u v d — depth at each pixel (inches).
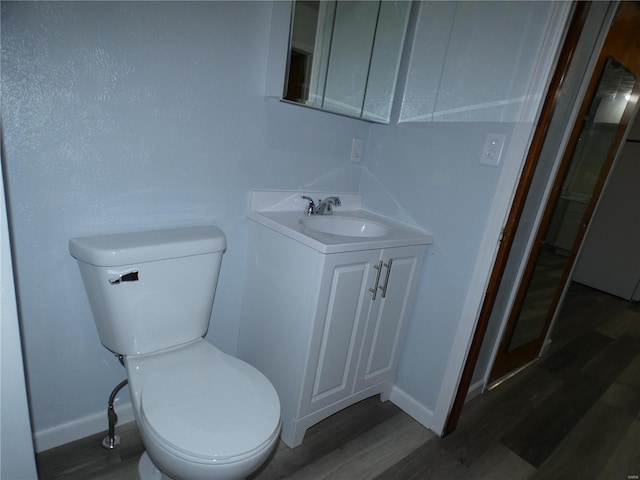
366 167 69.4
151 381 38.2
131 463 46.8
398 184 63.9
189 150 47.8
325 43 54.3
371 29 57.9
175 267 43.0
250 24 48.1
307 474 49.3
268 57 50.7
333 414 61.8
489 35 50.6
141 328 42.0
